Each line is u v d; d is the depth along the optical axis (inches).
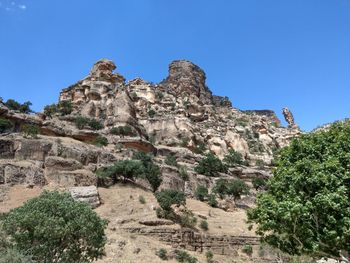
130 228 2161.7
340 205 896.9
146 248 1968.5
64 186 2620.6
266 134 5935.0
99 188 2699.3
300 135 1120.2
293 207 906.1
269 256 2210.9
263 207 1021.2
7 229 1112.2
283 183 1007.0
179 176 3442.4
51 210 1183.6
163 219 2341.3
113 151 3540.8
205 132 5157.5
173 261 1952.5
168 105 5447.8
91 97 4913.9
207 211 2842.0
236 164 4616.1
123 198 2593.5
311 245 940.6
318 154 1030.4
